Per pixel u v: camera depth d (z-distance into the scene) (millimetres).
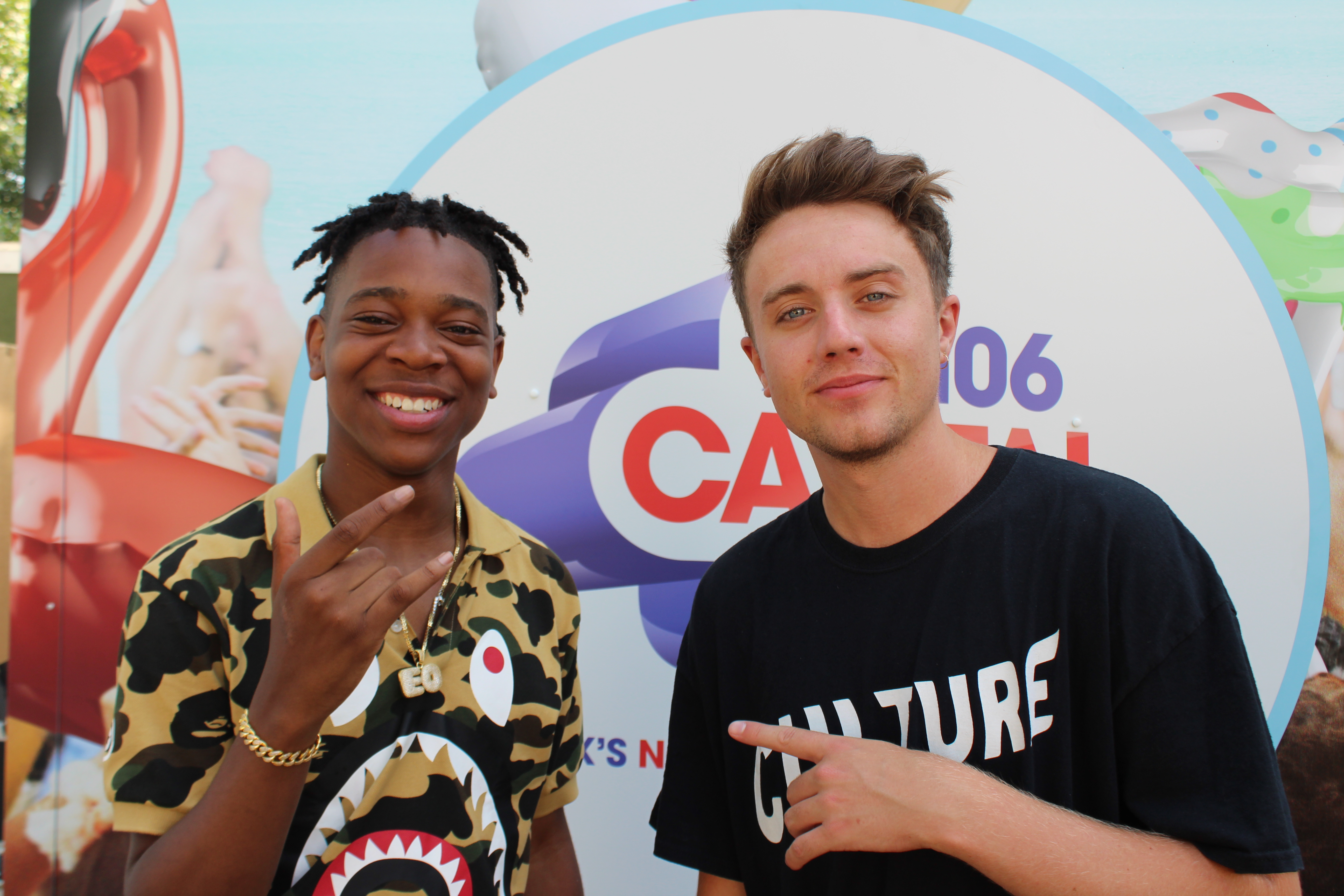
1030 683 806
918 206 877
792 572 933
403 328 849
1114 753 790
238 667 758
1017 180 1329
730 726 808
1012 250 1325
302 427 1278
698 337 1310
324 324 919
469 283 882
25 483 1240
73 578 1235
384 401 851
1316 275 1365
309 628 638
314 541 853
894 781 746
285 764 658
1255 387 1331
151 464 1260
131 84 1293
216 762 749
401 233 870
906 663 840
